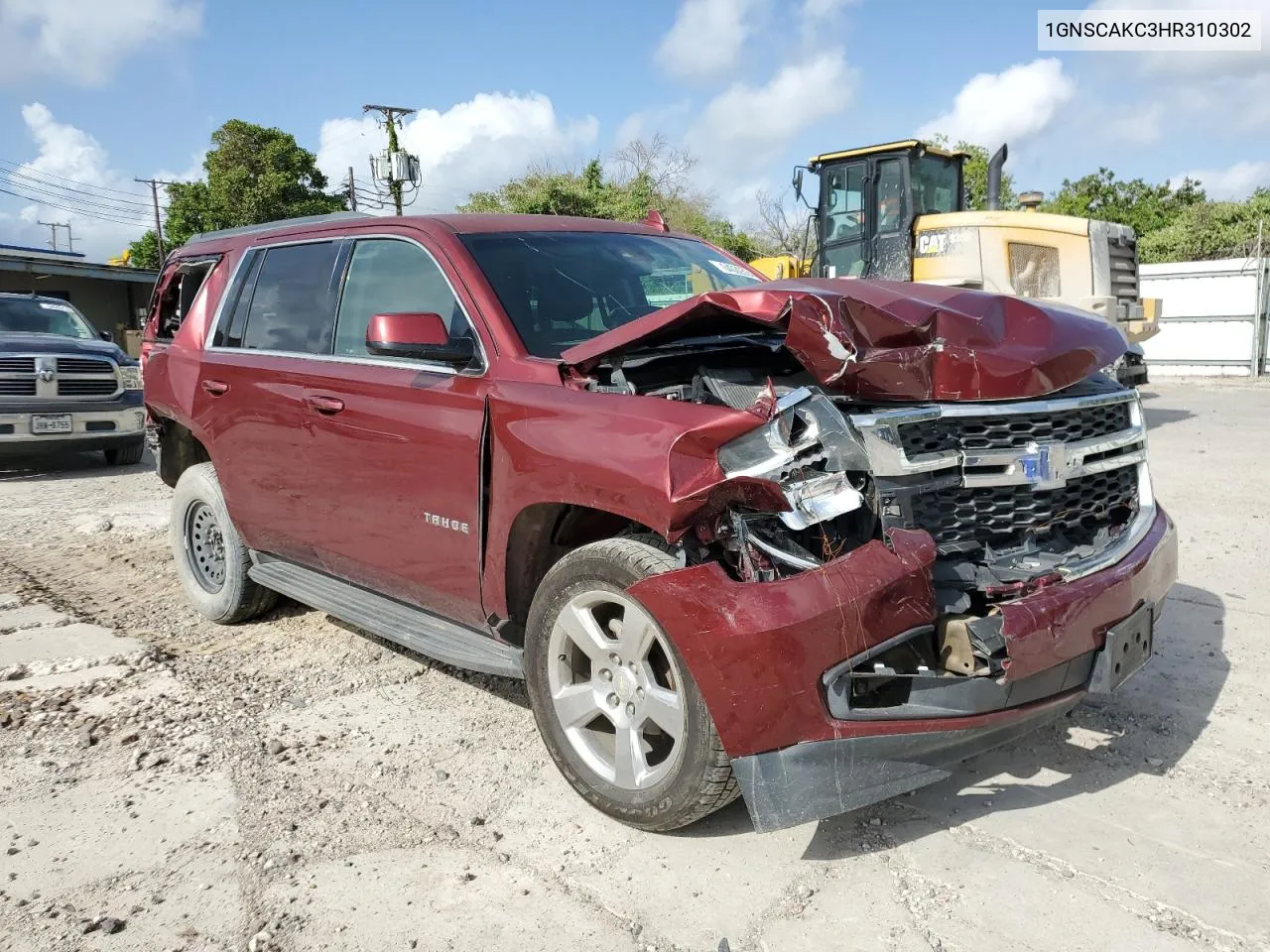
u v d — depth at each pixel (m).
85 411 10.80
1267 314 19.69
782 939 2.53
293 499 4.43
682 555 2.82
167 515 8.53
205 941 2.60
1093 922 2.56
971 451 2.99
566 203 33.91
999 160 11.40
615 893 2.75
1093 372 3.25
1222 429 11.24
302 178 42.50
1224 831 2.99
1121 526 3.44
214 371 4.90
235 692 4.34
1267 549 6.04
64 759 3.70
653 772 2.96
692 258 4.49
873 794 2.67
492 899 2.74
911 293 3.26
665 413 2.86
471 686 4.35
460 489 3.49
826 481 2.74
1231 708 3.85
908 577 2.68
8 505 9.15
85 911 2.74
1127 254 11.45
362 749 3.73
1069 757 3.49
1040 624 2.77
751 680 2.56
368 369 4.00
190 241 5.76
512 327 3.53
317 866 2.93
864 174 11.41
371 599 4.28
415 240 3.98
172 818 3.24
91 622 5.42
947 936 2.52
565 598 3.13
